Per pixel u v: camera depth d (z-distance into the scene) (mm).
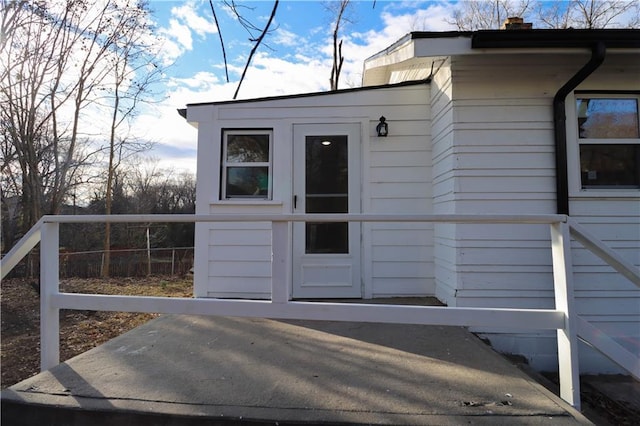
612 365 3422
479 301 3436
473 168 3535
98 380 2029
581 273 3438
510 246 3451
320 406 1742
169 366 2248
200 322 3305
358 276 4332
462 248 3477
